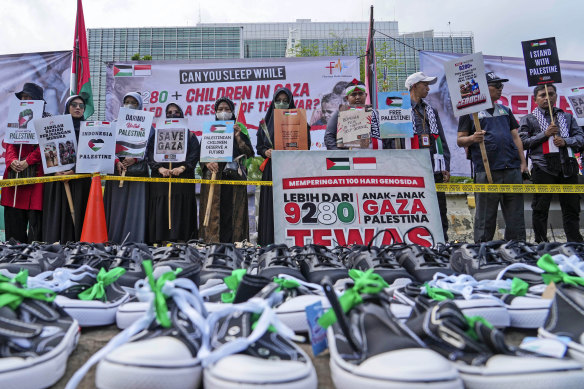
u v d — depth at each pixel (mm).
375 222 3885
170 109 6938
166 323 1280
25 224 6289
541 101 6250
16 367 1092
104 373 1123
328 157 4008
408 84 6203
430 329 1305
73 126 6000
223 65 8742
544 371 1084
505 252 2471
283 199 3881
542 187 5137
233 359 1126
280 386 1031
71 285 1885
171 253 2598
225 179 6699
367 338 1227
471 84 5020
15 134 6000
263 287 1508
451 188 5098
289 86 8734
